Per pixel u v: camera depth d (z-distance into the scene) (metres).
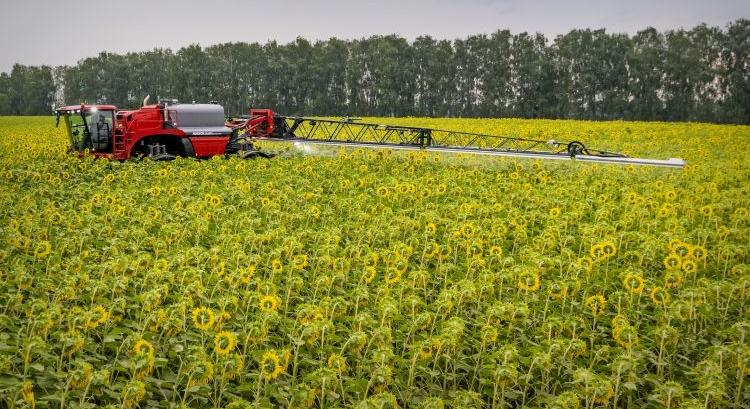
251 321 8.23
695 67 103.38
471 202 15.09
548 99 109.25
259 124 26.02
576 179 19.45
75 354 6.96
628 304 8.73
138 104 128.50
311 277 9.88
